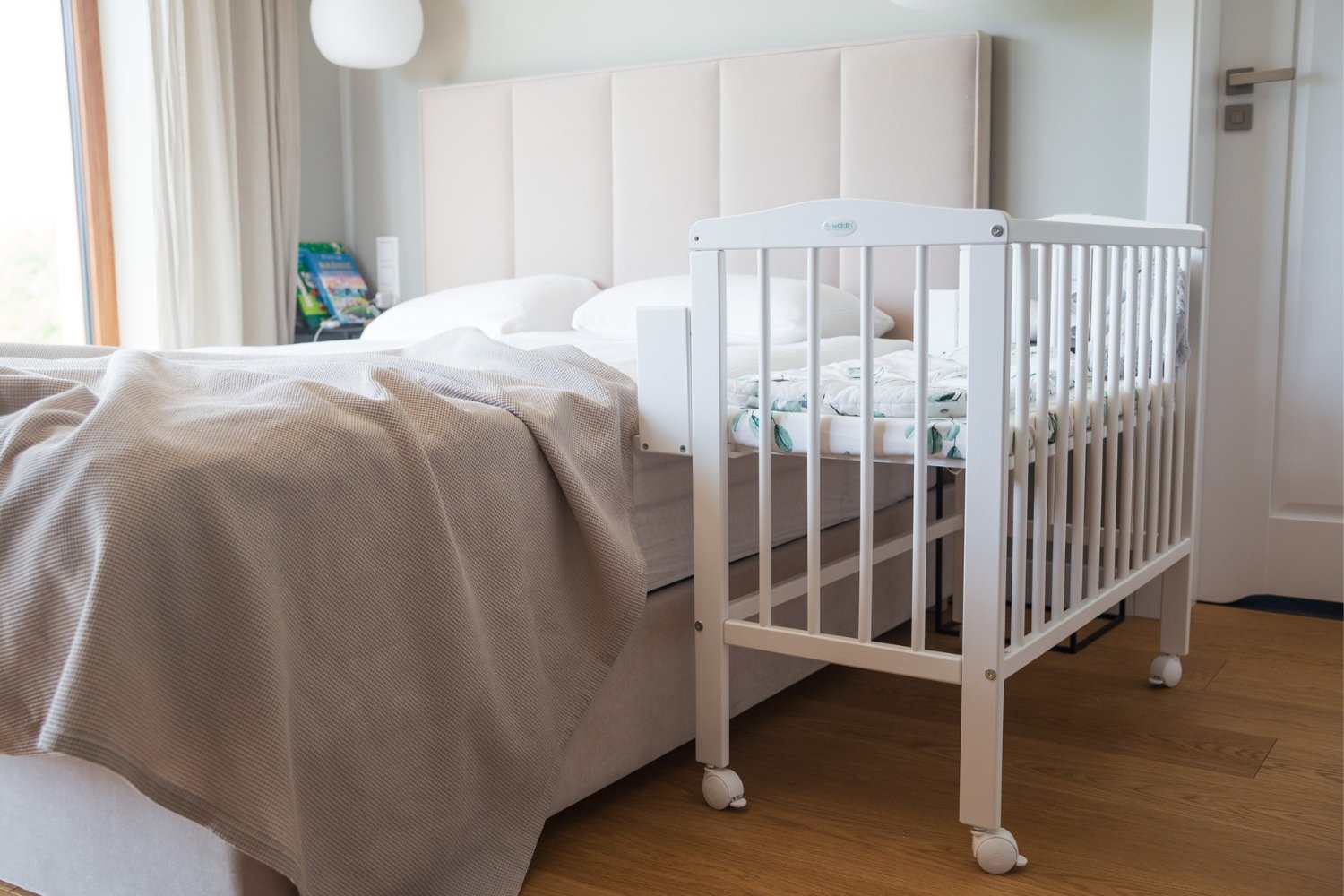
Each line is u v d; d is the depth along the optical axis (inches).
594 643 60.2
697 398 63.1
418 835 51.3
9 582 42.6
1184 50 93.0
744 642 63.3
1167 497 79.9
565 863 58.0
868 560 58.8
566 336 104.9
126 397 46.5
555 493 58.9
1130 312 71.1
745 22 115.0
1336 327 97.3
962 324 92.8
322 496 47.4
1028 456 57.7
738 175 112.0
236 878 45.6
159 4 116.2
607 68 119.7
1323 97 95.7
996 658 55.0
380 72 139.3
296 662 46.4
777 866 57.5
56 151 124.9
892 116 103.4
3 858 53.9
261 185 126.6
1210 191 99.1
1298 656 89.3
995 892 54.4
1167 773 67.7
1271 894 53.9
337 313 135.6
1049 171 101.8
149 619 42.1
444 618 51.3
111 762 40.4
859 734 74.7
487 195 129.1
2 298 130.9
